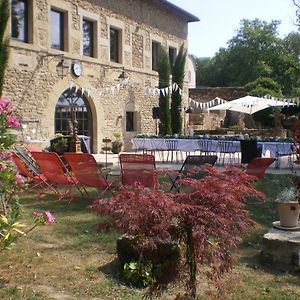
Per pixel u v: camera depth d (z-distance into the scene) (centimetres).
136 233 223
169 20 1880
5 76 1125
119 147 1517
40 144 1214
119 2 1561
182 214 215
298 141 280
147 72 1733
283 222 389
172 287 303
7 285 325
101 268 360
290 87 3644
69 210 586
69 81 1342
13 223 305
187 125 1997
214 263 233
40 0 1228
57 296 305
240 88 2753
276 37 4219
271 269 361
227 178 240
